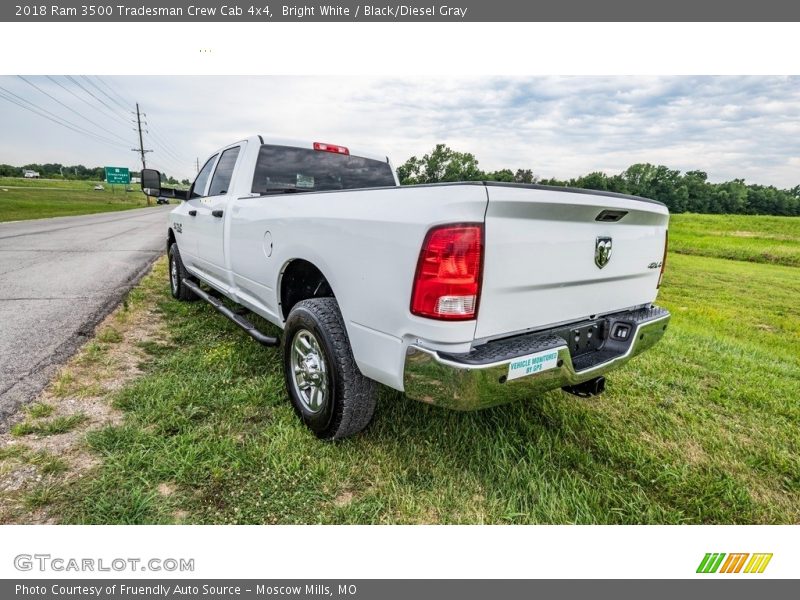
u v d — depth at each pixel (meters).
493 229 1.76
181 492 2.10
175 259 5.37
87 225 18.55
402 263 1.85
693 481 2.36
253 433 2.57
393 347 1.95
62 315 4.70
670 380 3.73
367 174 4.16
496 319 1.88
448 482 2.23
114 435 2.43
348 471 2.27
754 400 3.41
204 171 4.71
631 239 2.48
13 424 2.54
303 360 2.59
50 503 1.99
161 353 3.72
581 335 2.35
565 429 2.76
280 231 2.73
